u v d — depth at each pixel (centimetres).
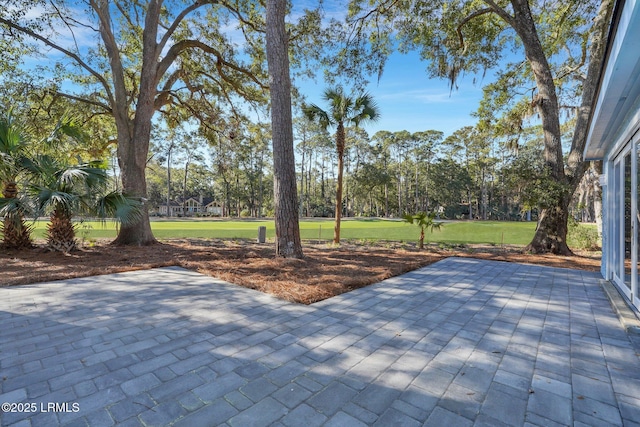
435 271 596
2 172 632
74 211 667
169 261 630
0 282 444
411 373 217
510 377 214
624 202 431
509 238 1380
